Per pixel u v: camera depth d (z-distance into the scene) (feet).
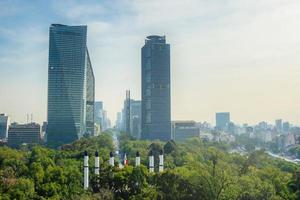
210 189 622.95
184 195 613.52
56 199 645.51
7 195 635.66
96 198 622.54
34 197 653.30
